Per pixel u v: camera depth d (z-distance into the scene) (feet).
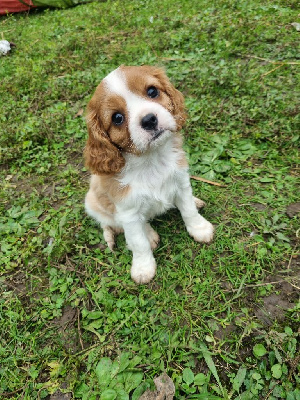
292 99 1.90
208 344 1.13
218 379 1.03
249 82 2.06
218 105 1.99
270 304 1.19
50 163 1.98
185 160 1.30
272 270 1.28
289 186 1.55
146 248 1.31
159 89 1.17
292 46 2.35
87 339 1.21
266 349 1.08
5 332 1.27
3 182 1.91
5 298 1.38
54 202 1.75
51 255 1.46
